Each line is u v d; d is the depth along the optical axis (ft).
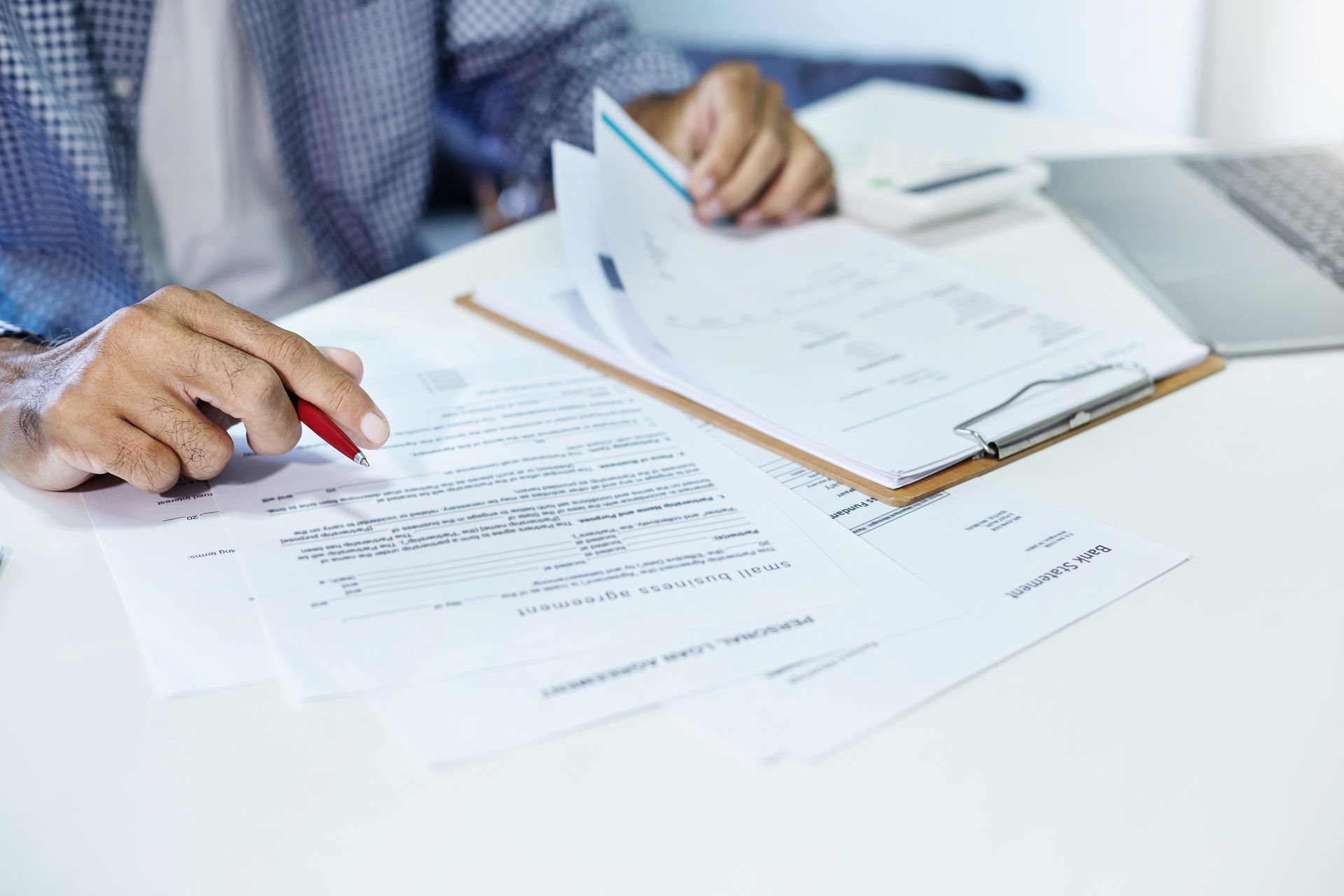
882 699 1.01
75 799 0.93
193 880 0.85
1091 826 0.87
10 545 1.29
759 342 1.80
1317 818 0.88
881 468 1.37
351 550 1.27
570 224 1.94
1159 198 2.45
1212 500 1.35
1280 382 1.65
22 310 2.65
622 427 1.58
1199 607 1.14
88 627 1.14
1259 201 2.41
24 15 2.67
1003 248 2.28
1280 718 0.99
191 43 3.05
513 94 3.61
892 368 1.68
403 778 0.94
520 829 0.89
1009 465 1.45
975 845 0.86
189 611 1.16
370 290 2.14
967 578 1.20
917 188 2.41
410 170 3.45
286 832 0.89
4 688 1.06
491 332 1.94
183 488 1.41
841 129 3.12
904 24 6.35
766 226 2.36
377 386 1.72
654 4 7.49
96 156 2.77
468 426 1.58
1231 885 0.82
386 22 3.14
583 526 1.32
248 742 0.98
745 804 0.91
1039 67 5.77
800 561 1.23
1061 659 1.07
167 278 3.26
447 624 1.13
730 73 2.42
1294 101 4.68
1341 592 1.16
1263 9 4.64
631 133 2.16
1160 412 1.57
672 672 1.05
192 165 3.16
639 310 1.84
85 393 1.33
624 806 0.91
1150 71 5.21
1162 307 1.91
